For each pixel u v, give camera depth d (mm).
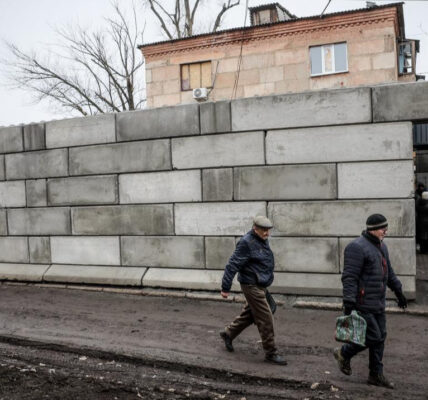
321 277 7113
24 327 6504
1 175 9305
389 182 6727
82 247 8656
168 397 4352
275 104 7277
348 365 4672
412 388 4445
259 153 7383
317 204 7094
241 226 7527
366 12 17922
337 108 6953
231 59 20172
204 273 7785
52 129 8805
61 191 8789
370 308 4395
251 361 5188
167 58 21406
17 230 9203
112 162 8359
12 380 4715
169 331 6227
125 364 5238
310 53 19016
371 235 4477
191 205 7848
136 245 8258
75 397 4328
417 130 15180
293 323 6426
